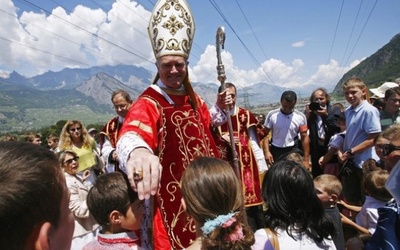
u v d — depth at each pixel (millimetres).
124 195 2400
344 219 4016
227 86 4523
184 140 2438
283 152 6879
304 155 6805
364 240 3246
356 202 5109
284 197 2283
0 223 865
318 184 3527
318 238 2264
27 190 900
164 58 2480
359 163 5039
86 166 5527
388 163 3006
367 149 4934
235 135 4500
